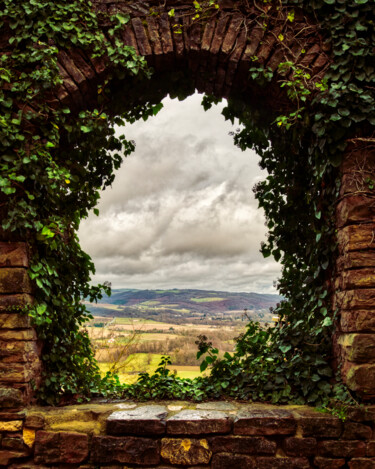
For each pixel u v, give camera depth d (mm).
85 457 2652
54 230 2961
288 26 3121
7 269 2812
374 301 2676
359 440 2619
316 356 3027
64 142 3303
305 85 3027
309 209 3410
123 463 2633
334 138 2873
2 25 3041
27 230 2877
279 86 3182
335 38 2988
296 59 3078
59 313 3232
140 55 3160
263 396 3100
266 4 3146
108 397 3336
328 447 2609
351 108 2871
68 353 3348
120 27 3146
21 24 3020
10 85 2957
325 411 2787
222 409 2877
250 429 2648
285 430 2643
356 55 2900
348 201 2816
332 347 3072
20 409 2730
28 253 2902
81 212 3713
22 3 3033
